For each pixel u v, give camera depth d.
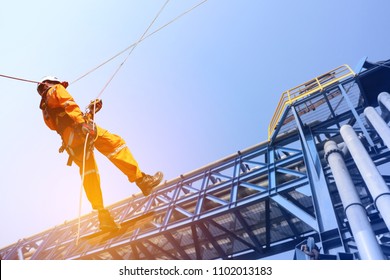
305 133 10.98
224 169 13.10
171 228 11.27
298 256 5.96
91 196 4.22
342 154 8.23
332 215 7.46
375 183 6.11
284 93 12.56
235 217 11.66
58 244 14.46
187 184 13.49
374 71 10.39
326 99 11.00
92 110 4.39
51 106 4.09
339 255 6.06
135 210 13.69
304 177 9.49
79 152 4.05
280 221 11.61
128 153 4.37
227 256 12.47
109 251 12.44
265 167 11.38
